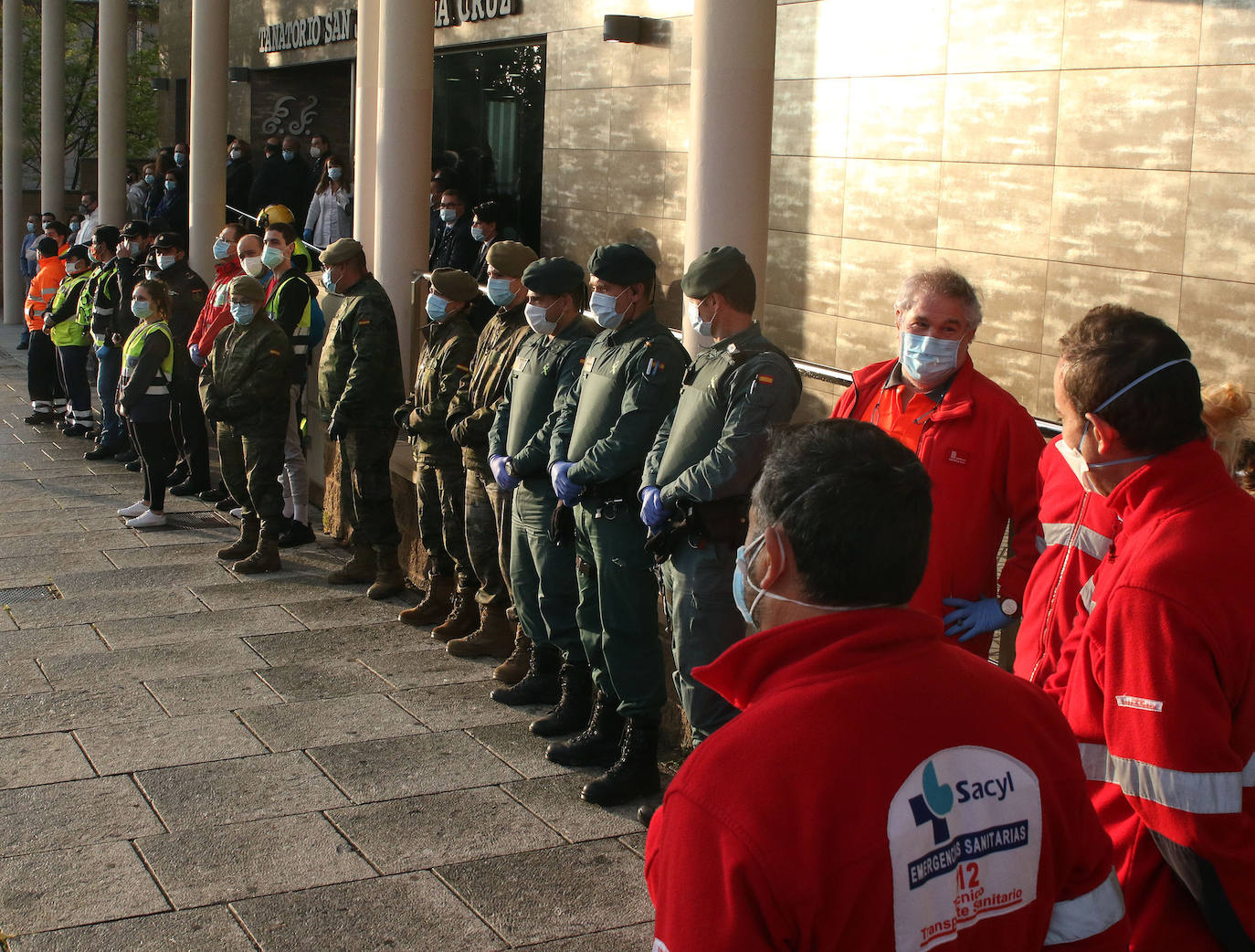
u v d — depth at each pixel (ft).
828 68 31.27
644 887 12.11
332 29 56.90
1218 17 21.85
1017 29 25.89
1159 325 6.81
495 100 45.37
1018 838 4.83
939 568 10.39
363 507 21.79
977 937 4.75
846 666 4.78
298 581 23.13
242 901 11.64
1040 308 25.75
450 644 18.95
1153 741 6.23
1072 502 7.95
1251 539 6.43
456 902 11.72
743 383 12.13
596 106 39.37
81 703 16.74
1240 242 21.67
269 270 26.81
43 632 19.83
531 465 15.72
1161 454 6.70
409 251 26.63
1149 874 6.78
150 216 58.34
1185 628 6.21
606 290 14.19
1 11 79.00
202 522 27.78
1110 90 23.95
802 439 5.14
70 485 31.45
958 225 27.63
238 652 18.99
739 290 12.50
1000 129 26.43
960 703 4.83
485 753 15.34
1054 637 7.90
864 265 30.48
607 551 13.92
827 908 4.44
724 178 16.29
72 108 89.35
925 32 28.22
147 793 13.96
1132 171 23.62
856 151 30.50
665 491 12.42
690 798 4.61
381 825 13.29
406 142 26.25
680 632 12.60
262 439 23.29
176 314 29.63
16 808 13.52
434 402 19.33
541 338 16.33
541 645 17.04
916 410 10.87
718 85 16.12
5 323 68.23
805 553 4.91
